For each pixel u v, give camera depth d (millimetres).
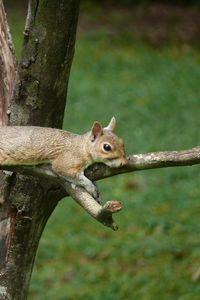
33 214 6875
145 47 27797
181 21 30875
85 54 25938
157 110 20875
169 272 13086
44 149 6188
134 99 21750
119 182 16875
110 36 28484
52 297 12547
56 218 15438
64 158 6199
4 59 7246
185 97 21984
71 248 14312
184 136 19094
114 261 13773
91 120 20078
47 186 6816
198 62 26031
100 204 6266
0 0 7414
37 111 6750
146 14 31641
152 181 16938
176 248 13984
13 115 6801
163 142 18672
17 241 6902
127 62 25219
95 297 12375
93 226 15148
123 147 6336
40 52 6605
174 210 15461
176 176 17109
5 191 6816
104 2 33094
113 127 6719
